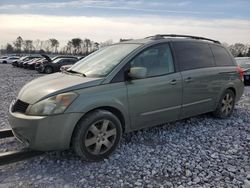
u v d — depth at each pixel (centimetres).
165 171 381
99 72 434
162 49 491
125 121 435
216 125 585
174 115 506
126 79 431
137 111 445
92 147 400
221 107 613
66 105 373
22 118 377
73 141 388
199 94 542
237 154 441
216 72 576
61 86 392
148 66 464
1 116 636
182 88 503
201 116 645
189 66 525
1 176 361
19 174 368
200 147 466
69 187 339
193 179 361
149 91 453
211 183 351
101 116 398
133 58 447
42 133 366
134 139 496
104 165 396
